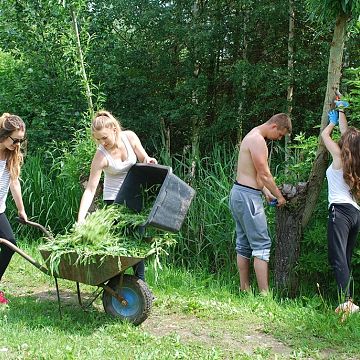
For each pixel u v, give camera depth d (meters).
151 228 5.33
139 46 12.45
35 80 11.12
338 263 5.69
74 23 9.41
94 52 11.55
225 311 5.66
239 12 11.78
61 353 4.43
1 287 6.57
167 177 5.09
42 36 11.11
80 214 5.33
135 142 5.86
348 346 4.81
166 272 7.05
